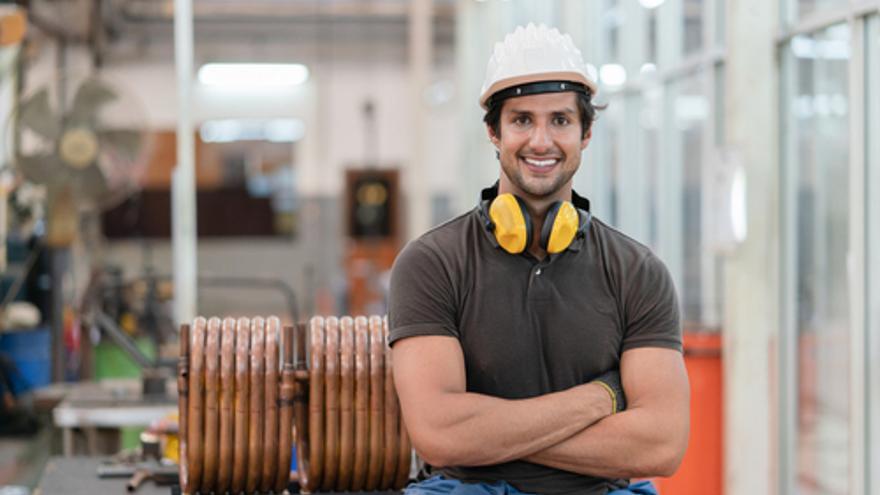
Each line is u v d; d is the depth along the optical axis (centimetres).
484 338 199
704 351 510
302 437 277
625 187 728
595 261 206
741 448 484
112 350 727
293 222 1440
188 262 516
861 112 417
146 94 1420
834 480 459
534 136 197
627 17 716
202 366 265
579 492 200
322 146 1477
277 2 1449
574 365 201
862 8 412
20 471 636
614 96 752
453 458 193
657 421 197
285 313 1421
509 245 199
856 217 419
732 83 482
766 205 480
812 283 476
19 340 743
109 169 656
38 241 721
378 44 1481
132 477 334
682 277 638
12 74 834
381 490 280
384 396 273
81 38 1195
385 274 1402
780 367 494
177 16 510
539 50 197
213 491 272
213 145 1456
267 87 1467
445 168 1489
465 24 1257
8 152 651
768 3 480
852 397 420
